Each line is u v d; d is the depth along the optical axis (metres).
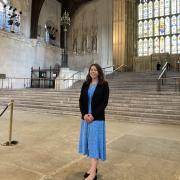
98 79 3.39
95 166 3.35
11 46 20.23
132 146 5.27
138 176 3.56
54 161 4.16
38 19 23.33
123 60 24.03
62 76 18.03
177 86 12.53
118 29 24.52
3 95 14.21
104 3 25.59
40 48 23.62
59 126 7.54
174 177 3.53
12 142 5.37
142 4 25.52
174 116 8.32
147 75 16.78
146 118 8.54
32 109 11.26
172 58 23.19
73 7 27.34
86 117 3.26
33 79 22.23
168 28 24.09
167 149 5.04
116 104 10.18
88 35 26.28
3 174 3.54
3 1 19.98
